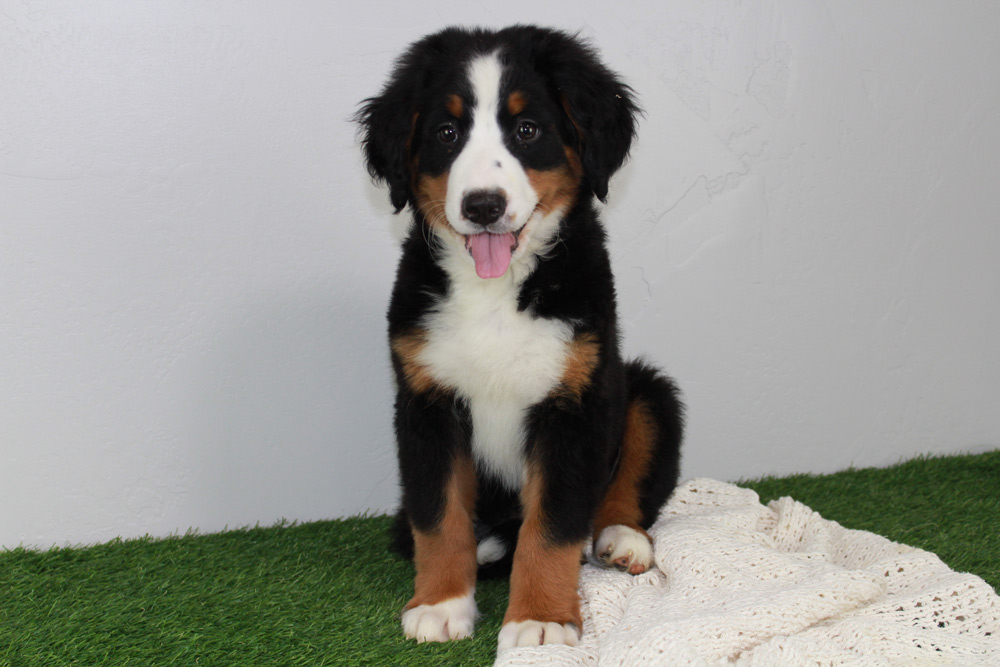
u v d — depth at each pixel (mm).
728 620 1663
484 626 1913
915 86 3090
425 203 2012
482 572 2234
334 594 2051
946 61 3107
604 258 2039
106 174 2455
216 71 2518
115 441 2557
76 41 2395
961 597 1761
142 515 2611
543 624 1754
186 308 2562
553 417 1942
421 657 1717
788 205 3029
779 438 3143
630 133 2109
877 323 3170
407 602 1977
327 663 1683
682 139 2918
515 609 1806
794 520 2352
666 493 2342
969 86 3141
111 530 2590
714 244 2982
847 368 3168
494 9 2754
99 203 2459
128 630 1817
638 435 2291
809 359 3129
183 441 2615
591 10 2822
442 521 1939
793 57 2967
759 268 3033
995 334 3289
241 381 2643
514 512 2256
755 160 2980
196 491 2650
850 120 3043
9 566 2246
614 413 2023
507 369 1946
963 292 3236
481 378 1977
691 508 2482
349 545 2443
